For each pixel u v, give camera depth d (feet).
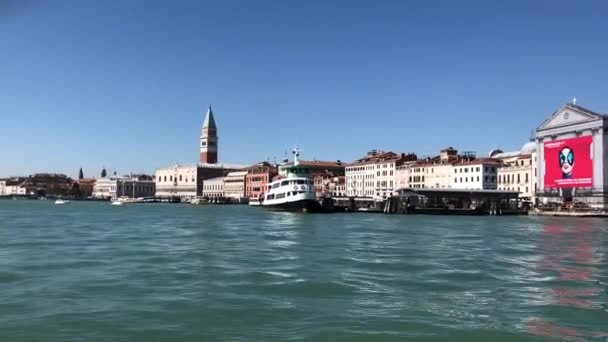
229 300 87.92
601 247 174.19
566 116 505.25
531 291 96.63
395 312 80.43
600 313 80.69
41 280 104.99
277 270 118.21
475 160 637.30
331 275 111.96
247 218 379.14
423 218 414.62
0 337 67.26
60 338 67.05
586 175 483.10
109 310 80.69
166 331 70.13
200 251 154.20
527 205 529.04
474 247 171.12
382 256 144.36
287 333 69.41
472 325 73.61
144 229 252.21
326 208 506.07
